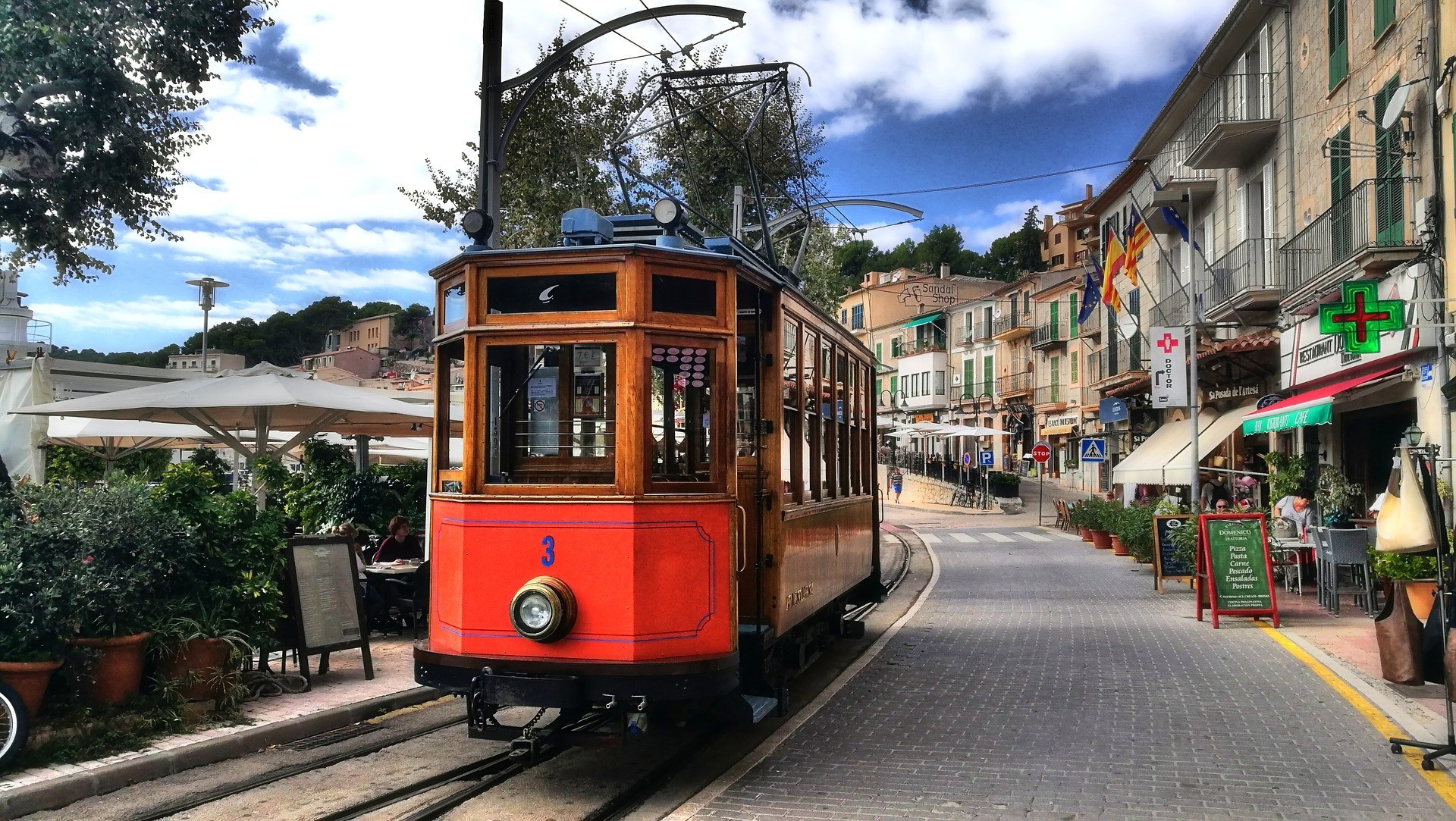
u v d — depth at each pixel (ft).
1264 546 40.91
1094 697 28.30
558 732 20.17
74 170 38.91
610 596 19.74
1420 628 27.99
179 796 19.97
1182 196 86.48
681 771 22.36
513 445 20.95
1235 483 75.31
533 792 20.38
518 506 20.27
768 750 23.35
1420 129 48.83
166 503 25.73
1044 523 115.44
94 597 22.72
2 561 22.65
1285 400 61.93
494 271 21.06
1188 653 34.73
